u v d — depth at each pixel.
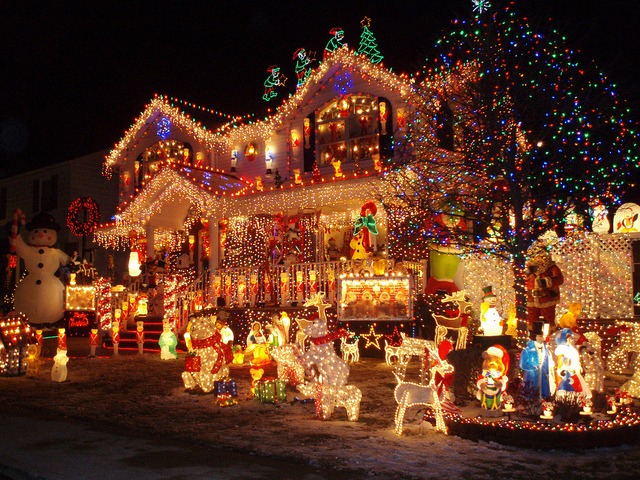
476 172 11.94
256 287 19.98
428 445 8.18
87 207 27.59
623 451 7.86
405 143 14.15
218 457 7.79
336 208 22.14
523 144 12.48
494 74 11.66
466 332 15.20
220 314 16.42
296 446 8.21
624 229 16.45
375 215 20.20
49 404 11.56
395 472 7.06
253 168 24.08
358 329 17.17
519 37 12.20
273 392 11.15
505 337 10.91
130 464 7.48
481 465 7.28
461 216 11.95
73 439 8.80
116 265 31.73
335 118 21.73
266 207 20.78
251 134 23.86
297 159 22.47
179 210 24.62
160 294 23.53
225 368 12.70
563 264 16.41
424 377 10.48
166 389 13.05
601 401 9.28
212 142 24.94
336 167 19.14
